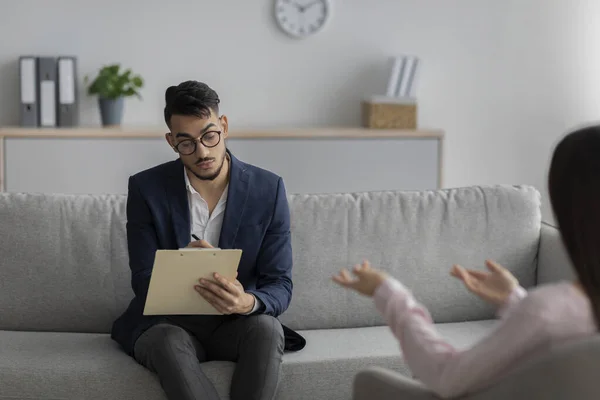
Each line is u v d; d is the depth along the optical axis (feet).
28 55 17.28
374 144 16.85
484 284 6.47
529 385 5.05
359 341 9.61
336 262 10.36
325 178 16.79
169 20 17.51
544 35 18.34
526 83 18.44
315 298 10.26
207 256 8.13
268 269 9.30
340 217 10.47
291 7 17.70
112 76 16.81
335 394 8.93
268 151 16.58
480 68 18.30
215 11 17.58
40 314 10.02
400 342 5.88
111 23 17.39
